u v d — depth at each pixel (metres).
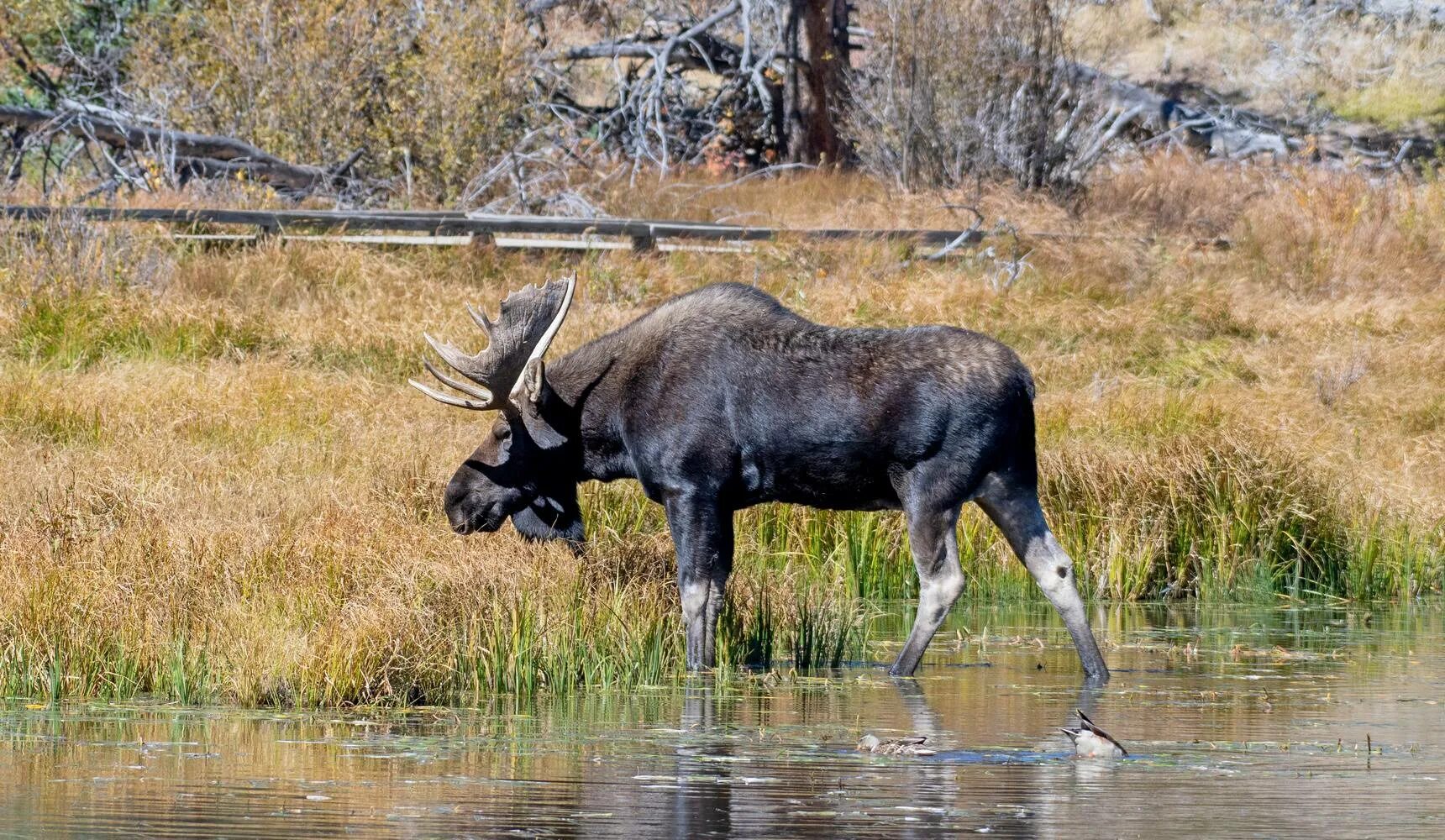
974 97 84.12
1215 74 119.00
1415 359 56.00
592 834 17.38
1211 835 17.44
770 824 17.81
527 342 29.34
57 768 20.36
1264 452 40.62
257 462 36.25
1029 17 85.50
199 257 56.72
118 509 31.64
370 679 24.86
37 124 73.50
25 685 25.06
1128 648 30.47
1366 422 50.12
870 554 36.59
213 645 25.31
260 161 74.31
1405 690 26.27
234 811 18.31
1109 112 105.25
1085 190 82.00
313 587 26.89
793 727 23.22
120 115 76.69
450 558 28.47
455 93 77.69
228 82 78.31
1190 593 38.09
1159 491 39.19
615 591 28.47
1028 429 28.11
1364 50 120.25
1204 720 23.88
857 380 27.83
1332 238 69.88
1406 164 105.69
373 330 50.78
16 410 40.00
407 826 17.72
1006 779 20.11
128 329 49.94
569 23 105.31
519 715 24.05
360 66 78.94
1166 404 46.88
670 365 28.58
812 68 100.75
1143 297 62.19
